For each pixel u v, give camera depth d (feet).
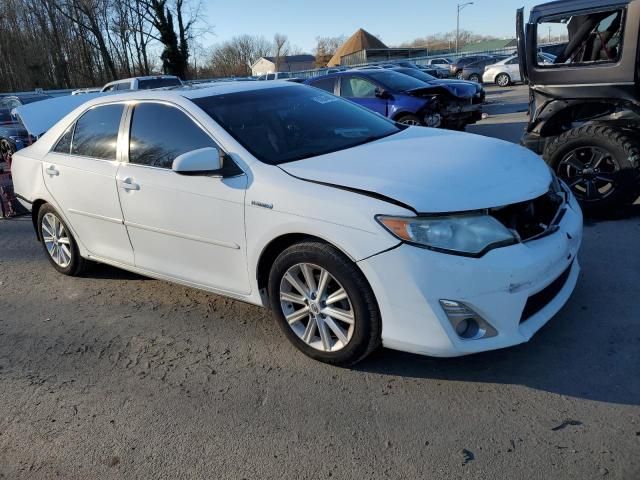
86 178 13.65
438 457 7.84
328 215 9.23
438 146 11.22
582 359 9.78
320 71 119.44
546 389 9.09
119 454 8.56
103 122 13.73
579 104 17.13
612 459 7.47
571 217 10.46
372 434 8.45
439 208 8.66
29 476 8.25
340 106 13.78
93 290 15.19
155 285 15.15
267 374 10.31
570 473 7.30
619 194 16.02
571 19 16.87
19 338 12.73
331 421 8.84
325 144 11.68
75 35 144.46
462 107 34.50
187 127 11.77
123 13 139.23
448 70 105.60
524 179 9.83
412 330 8.90
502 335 8.88
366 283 9.14
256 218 10.21
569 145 16.48
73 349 11.98
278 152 11.09
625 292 11.97
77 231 14.82
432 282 8.57
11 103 66.18
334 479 7.64
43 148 15.55
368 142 11.83
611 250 14.33
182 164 10.28
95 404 9.90
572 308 11.51
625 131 15.88
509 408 8.72
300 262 9.84
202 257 11.64
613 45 16.44
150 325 12.76
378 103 34.35
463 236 8.64
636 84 15.60
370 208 8.91
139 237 12.84
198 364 10.89
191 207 11.31
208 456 8.32
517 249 8.86
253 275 10.78
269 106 12.47
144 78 57.93
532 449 7.80
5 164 40.22
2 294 15.56
